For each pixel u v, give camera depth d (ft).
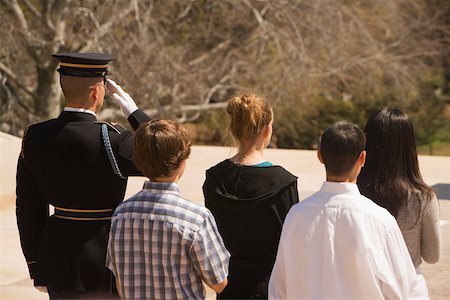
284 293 20.67
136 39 157.58
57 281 23.03
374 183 22.57
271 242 23.00
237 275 23.26
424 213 22.26
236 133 23.32
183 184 58.90
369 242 19.44
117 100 24.35
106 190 23.04
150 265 20.86
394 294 19.58
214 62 173.88
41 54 160.45
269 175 22.90
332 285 19.62
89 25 155.94
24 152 23.56
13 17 156.46
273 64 172.76
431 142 227.40
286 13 169.48
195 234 20.57
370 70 181.57
